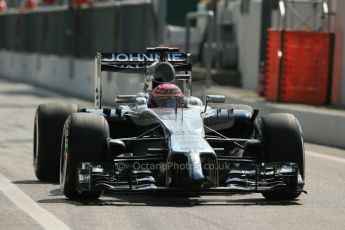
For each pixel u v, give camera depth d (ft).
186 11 472.44
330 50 277.64
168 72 129.18
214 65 390.63
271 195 119.85
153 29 329.93
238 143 130.82
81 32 400.67
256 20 346.13
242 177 115.14
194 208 111.14
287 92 274.98
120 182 112.06
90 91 370.53
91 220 101.81
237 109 130.93
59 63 429.38
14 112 306.35
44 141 134.82
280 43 273.75
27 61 499.51
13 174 147.02
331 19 282.56
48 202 115.75
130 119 123.65
